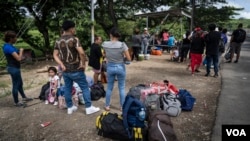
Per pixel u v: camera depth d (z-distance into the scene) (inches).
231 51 505.7
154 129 160.6
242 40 496.7
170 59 568.7
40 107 245.1
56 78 251.9
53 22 674.8
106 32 770.8
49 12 642.2
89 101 223.6
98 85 273.1
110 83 227.1
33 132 192.5
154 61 541.6
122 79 224.7
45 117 219.3
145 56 566.3
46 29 698.2
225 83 333.4
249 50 789.9
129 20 874.1
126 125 170.4
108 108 231.8
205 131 188.2
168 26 1010.7
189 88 309.0
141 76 380.5
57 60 208.8
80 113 227.0
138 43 546.0
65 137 183.0
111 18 729.0
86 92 220.5
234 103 249.9
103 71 331.9
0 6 609.0
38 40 770.8
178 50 559.8
